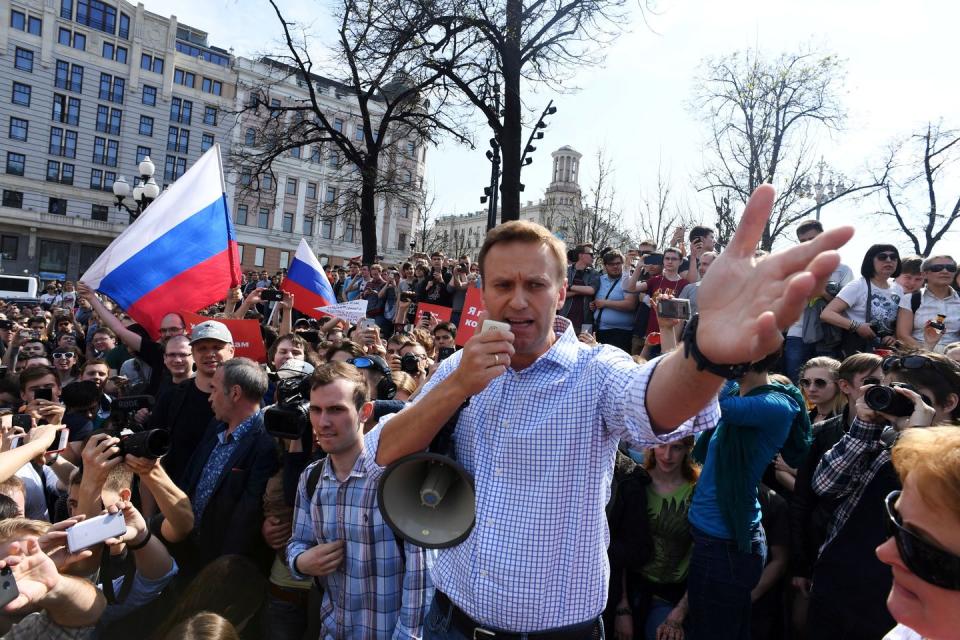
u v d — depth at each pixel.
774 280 1.00
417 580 2.43
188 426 3.97
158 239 5.87
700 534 2.88
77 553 2.14
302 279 7.89
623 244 24.06
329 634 2.54
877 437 2.60
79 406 4.21
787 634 3.23
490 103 16.16
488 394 1.65
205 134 60.47
